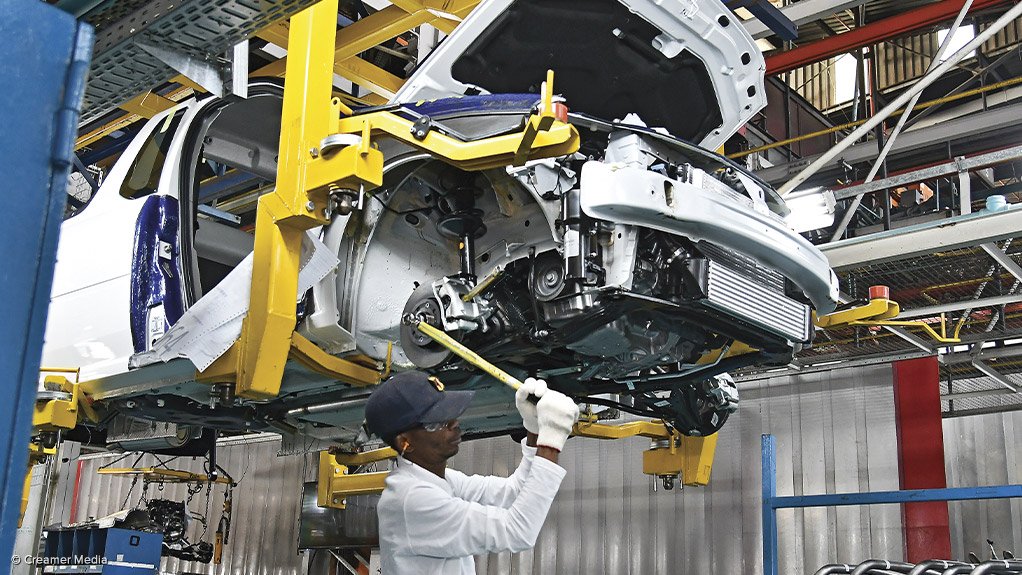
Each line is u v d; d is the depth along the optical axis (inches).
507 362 165.8
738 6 273.0
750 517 345.1
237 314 146.7
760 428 354.3
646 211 132.0
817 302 158.7
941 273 243.4
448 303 145.2
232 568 480.7
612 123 137.7
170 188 172.2
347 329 158.2
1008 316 286.2
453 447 85.3
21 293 46.4
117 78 122.3
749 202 148.9
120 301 170.9
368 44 207.2
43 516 226.4
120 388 174.9
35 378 46.5
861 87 355.3
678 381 174.2
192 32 111.8
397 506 80.7
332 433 215.0
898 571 113.3
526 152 127.0
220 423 198.4
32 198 47.4
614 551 370.3
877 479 324.5
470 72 158.6
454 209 150.1
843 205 285.7
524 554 392.2
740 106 167.6
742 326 147.6
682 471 239.1
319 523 412.5
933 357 320.2
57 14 49.7
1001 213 197.8
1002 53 364.2
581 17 149.0
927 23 293.3
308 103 141.7
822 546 329.4
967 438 327.9
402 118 141.6
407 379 84.8
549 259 141.6
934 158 324.8
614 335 144.2
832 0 290.4
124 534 249.9
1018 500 310.0
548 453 80.0
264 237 144.3
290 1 104.5
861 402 334.6
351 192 137.4
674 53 155.7
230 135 191.5
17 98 47.6
